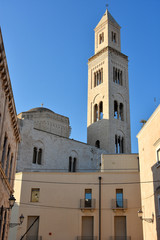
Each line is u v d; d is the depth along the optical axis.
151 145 33.22
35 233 41.47
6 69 22.42
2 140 24.22
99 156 73.88
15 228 41.59
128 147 82.06
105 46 89.50
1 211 26.58
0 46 19.91
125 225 41.09
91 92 88.56
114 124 80.06
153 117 32.66
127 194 42.44
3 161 26.64
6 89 24.03
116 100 84.19
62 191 43.34
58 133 78.19
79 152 70.06
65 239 40.75
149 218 32.88
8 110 26.62
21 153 57.75
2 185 26.00
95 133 81.50
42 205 42.62
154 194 31.31
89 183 43.38
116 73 88.69
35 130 62.25
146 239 33.78
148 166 34.12
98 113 83.50
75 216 41.81
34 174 44.50
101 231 40.62
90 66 92.69
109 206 41.91
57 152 65.25
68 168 66.19
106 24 92.38
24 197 43.12
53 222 41.66
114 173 43.69
